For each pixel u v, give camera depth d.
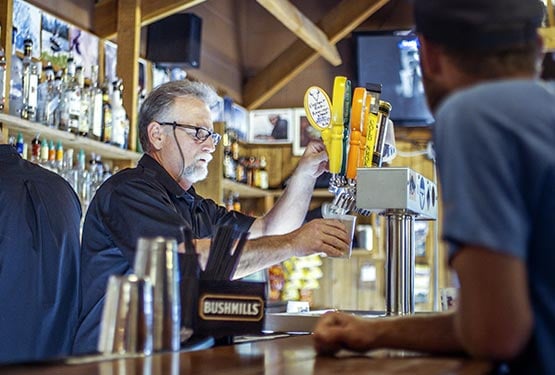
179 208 3.20
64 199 3.10
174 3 5.71
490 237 1.18
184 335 1.79
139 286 1.57
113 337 1.56
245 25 8.16
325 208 2.93
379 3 7.27
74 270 3.07
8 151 3.09
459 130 1.24
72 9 5.39
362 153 2.53
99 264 2.92
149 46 6.45
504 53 1.34
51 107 4.63
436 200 2.68
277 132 8.03
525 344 1.24
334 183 2.58
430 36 1.38
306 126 7.98
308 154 3.35
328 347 1.66
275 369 1.44
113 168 5.41
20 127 4.36
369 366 1.48
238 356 1.64
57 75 4.71
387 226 2.40
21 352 2.92
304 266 7.29
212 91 3.44
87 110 4.93
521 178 1.22
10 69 4.32
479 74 1.35
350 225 2.70
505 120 1.23
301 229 2.73
